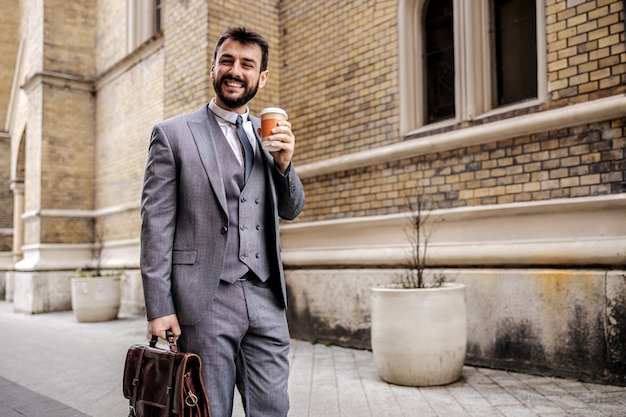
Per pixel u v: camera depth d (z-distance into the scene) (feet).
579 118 14.97
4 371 18.93
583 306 14.44
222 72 7.13
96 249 40.14
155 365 6.37
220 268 6.73
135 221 35.91
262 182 7.37
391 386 14.62
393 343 14.57
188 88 24.85
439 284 16.21
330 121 23.13
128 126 37.29
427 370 14.32
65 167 40.32
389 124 20.75
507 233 16.69
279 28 26.08
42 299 38.34
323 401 13.39
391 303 14.70
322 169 22.79
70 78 40.70
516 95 17.78
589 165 14.98
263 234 7.30
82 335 26.76
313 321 22.20
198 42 24.40
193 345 6.74
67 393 15.62
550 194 15.78
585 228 14.92
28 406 14.34
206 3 23.98
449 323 14.52
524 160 16.44
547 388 13.82
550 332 15.06
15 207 50.88
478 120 17.97
